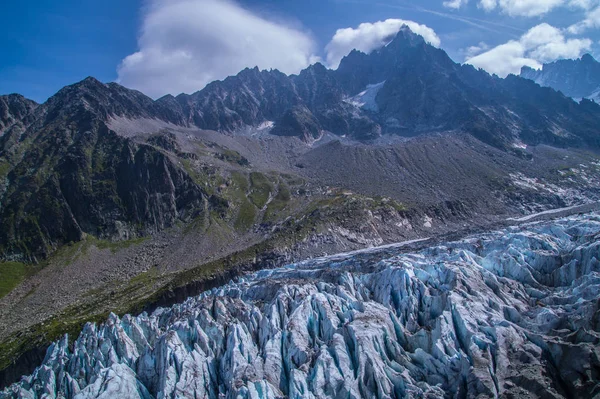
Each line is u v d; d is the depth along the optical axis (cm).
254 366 8438
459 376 7556
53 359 11362
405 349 8862
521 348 7831
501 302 9538
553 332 8175
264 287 12519
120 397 8319
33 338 18588
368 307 9575
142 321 11656
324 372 7938
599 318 7794
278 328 9562
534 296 9969
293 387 7656
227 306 11156
